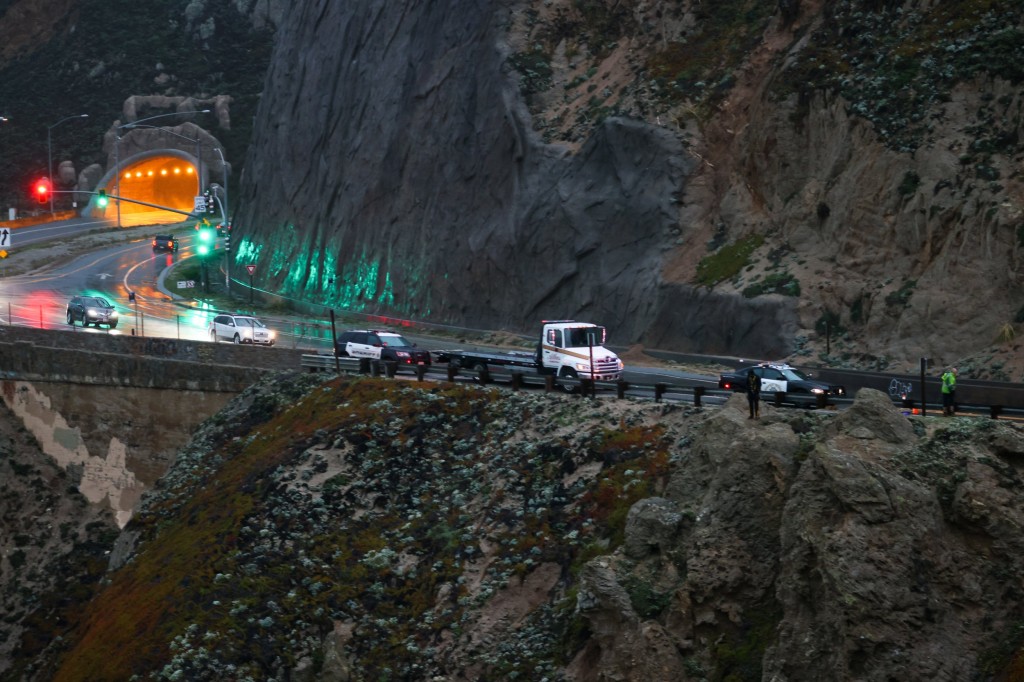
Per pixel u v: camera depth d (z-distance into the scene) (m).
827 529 34.62
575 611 39.84
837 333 67.38
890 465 35.78
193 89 195.88
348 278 102.44
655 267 78.81
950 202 64.88
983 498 34.44
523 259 86.12
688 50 88.00
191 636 44.84
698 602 37.06
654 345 75.88
